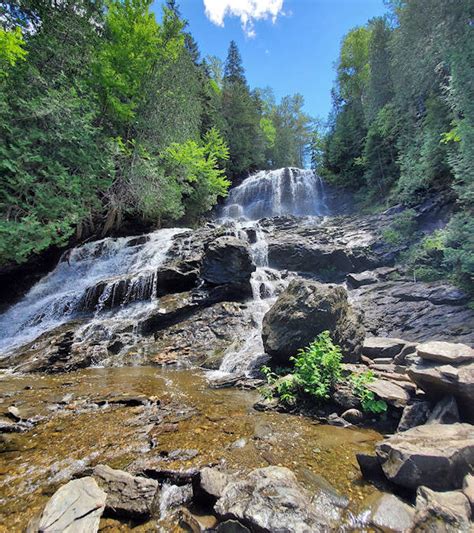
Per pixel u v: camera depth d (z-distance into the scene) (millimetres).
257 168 37969
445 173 13023
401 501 2469
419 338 6672
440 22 10914
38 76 9984
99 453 3361
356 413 3990
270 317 6371
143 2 16078
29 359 7461
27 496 2680
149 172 15062
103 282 11039
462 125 7777
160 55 17641
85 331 8797
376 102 20922
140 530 2273
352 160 24625
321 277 12930
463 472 2502
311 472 2943
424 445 2725
